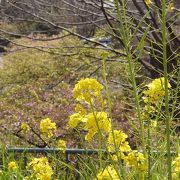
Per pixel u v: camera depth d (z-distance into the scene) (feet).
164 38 6.56
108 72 32.01
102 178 6.92
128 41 6.84
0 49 52.44
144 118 7.36
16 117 24.39
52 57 37.68
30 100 29.25
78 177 10.84
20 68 38.93
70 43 40.93
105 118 6.86
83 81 6.66
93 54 33.94
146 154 6.78
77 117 7.28
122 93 27.02
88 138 6.95
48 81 33.94
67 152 11.52
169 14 18.29
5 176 9.62
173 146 9.78
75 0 22.97
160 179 7.35
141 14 18.97
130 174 7.23
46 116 25.03
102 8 18.84
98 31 39.58
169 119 6.55
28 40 51.08
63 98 28.66
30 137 21.35
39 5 23.61
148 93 7.06
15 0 21.59
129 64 6.84
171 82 16.31
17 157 13.08
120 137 7.29
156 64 20.21
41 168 8.92
